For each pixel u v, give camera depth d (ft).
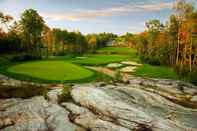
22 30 308.40
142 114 72.23
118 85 117.08
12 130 57.06
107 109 72.64
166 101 97.25
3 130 56.85
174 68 233.96
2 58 235.61
